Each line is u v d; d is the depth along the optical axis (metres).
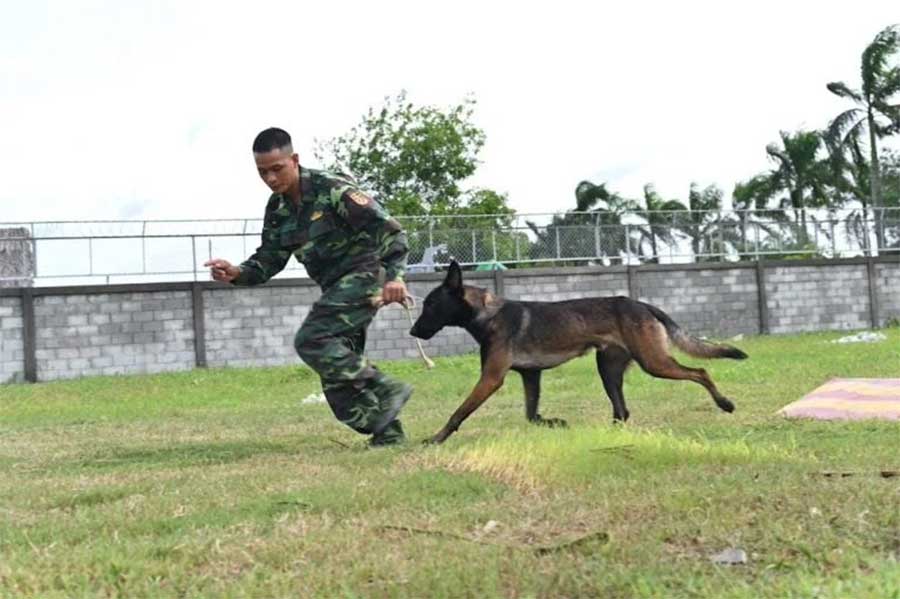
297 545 4.14
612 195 42.78
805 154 41.38
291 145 7.57
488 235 23.95
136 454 8.02
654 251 25.56
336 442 8.19
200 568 3.93
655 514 4.43
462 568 3.65
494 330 7.87
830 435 7.27
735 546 3.86
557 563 3.72
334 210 7.56
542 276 24.03
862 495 4.52
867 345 19.66
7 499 5.71
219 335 21.17
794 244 27.17
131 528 4.68
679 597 3.29
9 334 19.81
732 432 7.57
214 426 10.41
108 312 20.45
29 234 20.20
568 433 6.54
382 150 38.56
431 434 8.36
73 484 6.21
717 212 26.33
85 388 17.88
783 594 3.23
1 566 3.97
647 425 8.20
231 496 5.42
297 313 21.62
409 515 4.70
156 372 20.59
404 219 23.56
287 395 15.25
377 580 3.63
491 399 12.02
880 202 40.69
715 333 25.95
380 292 7.62
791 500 4.47
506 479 5.51
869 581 3.25
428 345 22.69
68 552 4.21
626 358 8.32
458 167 38.44
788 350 19.17
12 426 11.55
